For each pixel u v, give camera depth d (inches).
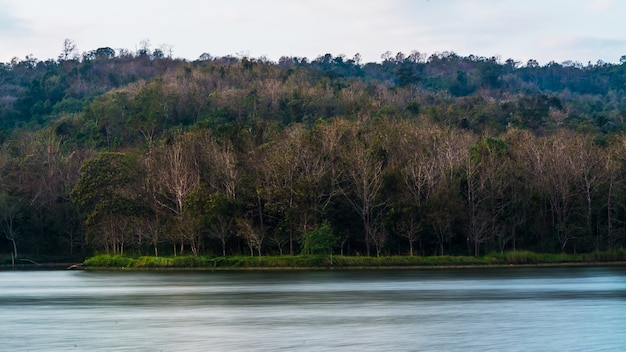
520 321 2640.3
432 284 4087.1
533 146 6245.1
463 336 2352.4
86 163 6038.4
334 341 2283.5
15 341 2329.0
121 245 6107.3
